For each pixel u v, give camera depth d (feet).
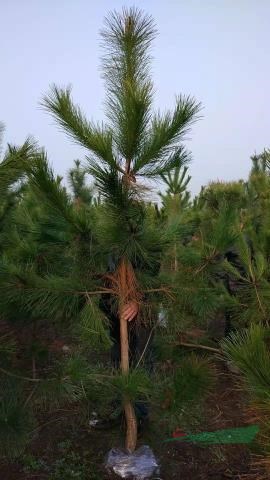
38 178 7.09
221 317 16.34
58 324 8.68
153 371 8.63
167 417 7.34
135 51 7.54
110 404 8.82
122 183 7.10
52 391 7.30
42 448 9.44
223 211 8.27
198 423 9.77
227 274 12.39
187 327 8.96
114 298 8.20
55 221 7.66
